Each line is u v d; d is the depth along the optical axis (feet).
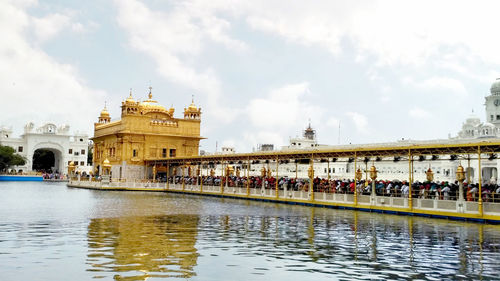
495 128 338.13
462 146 93.91
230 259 52.13
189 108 270.05
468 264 50.70
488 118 384.47
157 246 59.21
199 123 268.21
